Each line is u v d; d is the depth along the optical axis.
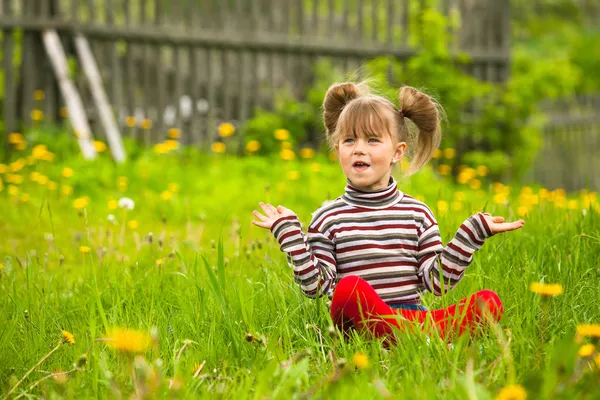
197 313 3.95
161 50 13.08
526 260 4.54
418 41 15.30
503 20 16.20
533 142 16.39
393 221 4.02
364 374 3.09
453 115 15.16
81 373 3.19
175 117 13.31
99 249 5.93
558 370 2.71
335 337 3.46
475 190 13.02
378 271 3.95
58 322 4.24
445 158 15.16
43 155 10.62
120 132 12.85
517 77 16.84
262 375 3.02
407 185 10.88
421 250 4.02
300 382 3.05
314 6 14.40
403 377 3.15
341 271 4.01
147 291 4.64
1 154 11.69
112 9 12.70
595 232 5.25
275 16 14.09
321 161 13.17
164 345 3.65
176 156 12.48
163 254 6.17
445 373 3.15
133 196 9.91
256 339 3.38
